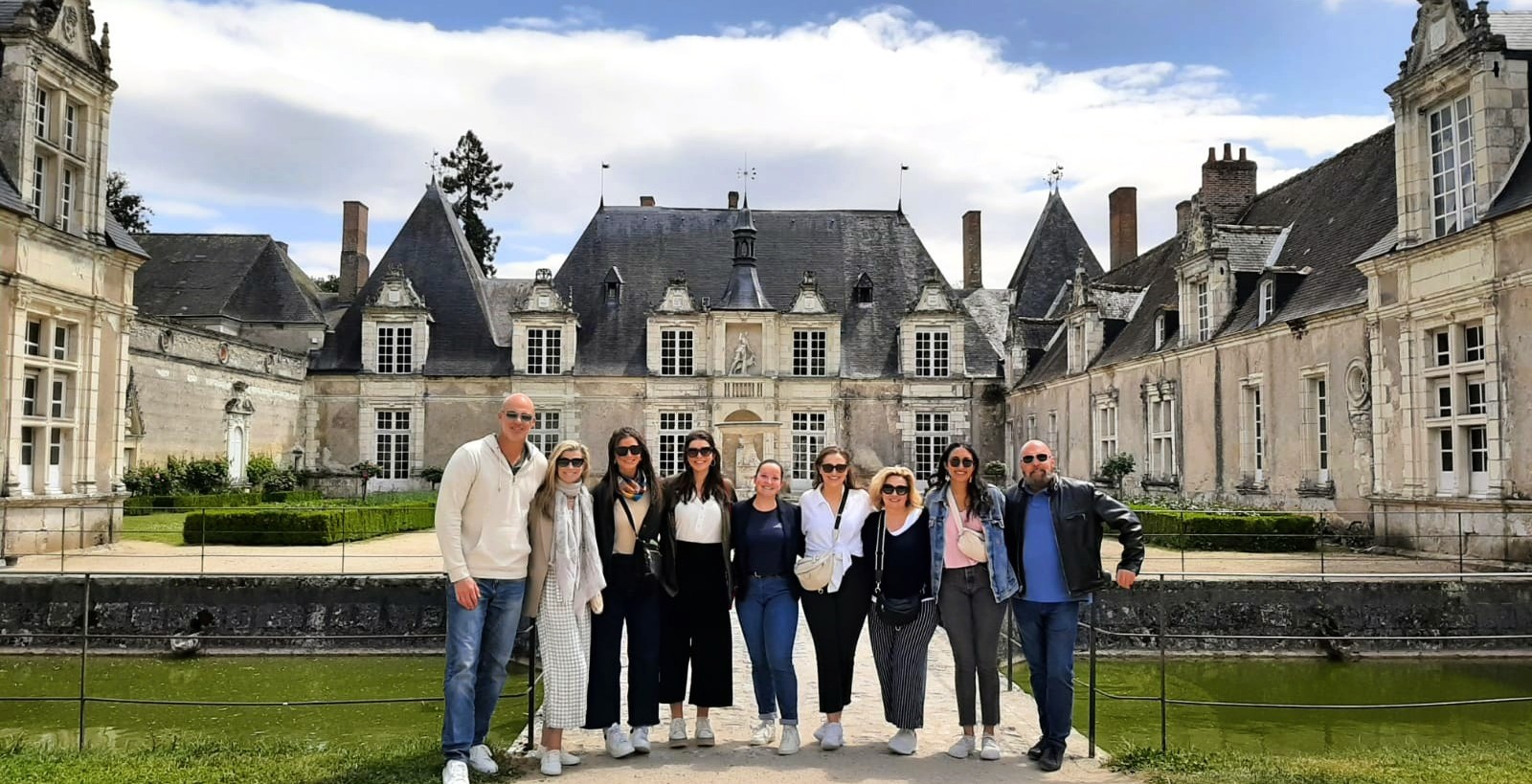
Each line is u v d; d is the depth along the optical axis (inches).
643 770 275.4
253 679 525.3
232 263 1646.2
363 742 368.8
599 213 1695.4
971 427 1593.3
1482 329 669.3
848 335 1612.9
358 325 1566.2
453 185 2468.0
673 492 297.0
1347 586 574.2
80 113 807.1
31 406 753.0
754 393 1552.7
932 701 373.4
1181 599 580.1
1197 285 1062.4
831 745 296.8
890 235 1715.1
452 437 1530.5
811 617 298.7
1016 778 271.4
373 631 592.7
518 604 273.3
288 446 1470.2
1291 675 527.5
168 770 276.8
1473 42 682.8
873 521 297.9
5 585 593.3
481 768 269.6
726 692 296.4
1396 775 277.4
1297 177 1129.4
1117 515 279.6
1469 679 518.6
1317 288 882.8
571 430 1537.9
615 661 288.5
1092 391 1295.5
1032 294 1722.4
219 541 829.8
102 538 818.2
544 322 1536.7
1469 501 671.8
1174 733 397.7
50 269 753.0
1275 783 263.9
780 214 1722.4
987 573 287.3
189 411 1179.9
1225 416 986.1
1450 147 721.6
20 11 734.5
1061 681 281.3
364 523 914.1
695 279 1646.2
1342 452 813.2
